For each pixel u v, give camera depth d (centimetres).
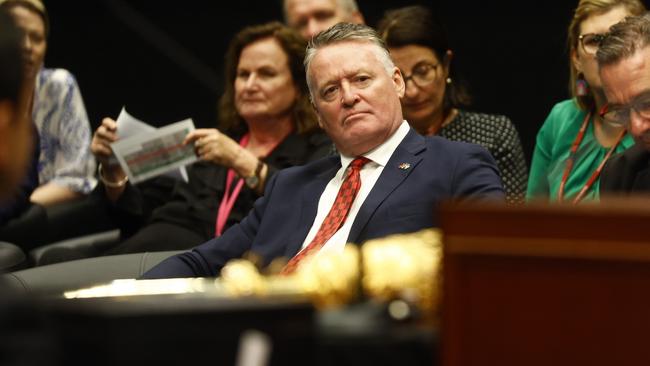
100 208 1220
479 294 394
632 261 381
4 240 1186
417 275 464
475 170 819
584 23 1005
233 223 1130
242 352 371
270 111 1162
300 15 1335
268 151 1166
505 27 1772
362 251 487
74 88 1397
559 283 388
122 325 360
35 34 1247
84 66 1934
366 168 851
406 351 413
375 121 836
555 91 1728
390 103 847
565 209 386
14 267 1027
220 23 1928
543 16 1753
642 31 785
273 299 391
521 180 1087
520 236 389
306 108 1163
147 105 1922
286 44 1168
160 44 1933
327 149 1127
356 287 479
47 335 362
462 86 1116
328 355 412
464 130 1090
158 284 647
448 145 841
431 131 1085
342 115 841
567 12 1741
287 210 874
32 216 1198
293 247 845
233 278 496
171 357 366
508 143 1084
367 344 412
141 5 1944
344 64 841
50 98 1379
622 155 831
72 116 1387
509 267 391
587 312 386
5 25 411
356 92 837
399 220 802
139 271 952
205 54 1928
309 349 384
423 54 1053
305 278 483
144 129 1145
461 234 394
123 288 635
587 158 1022
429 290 457
